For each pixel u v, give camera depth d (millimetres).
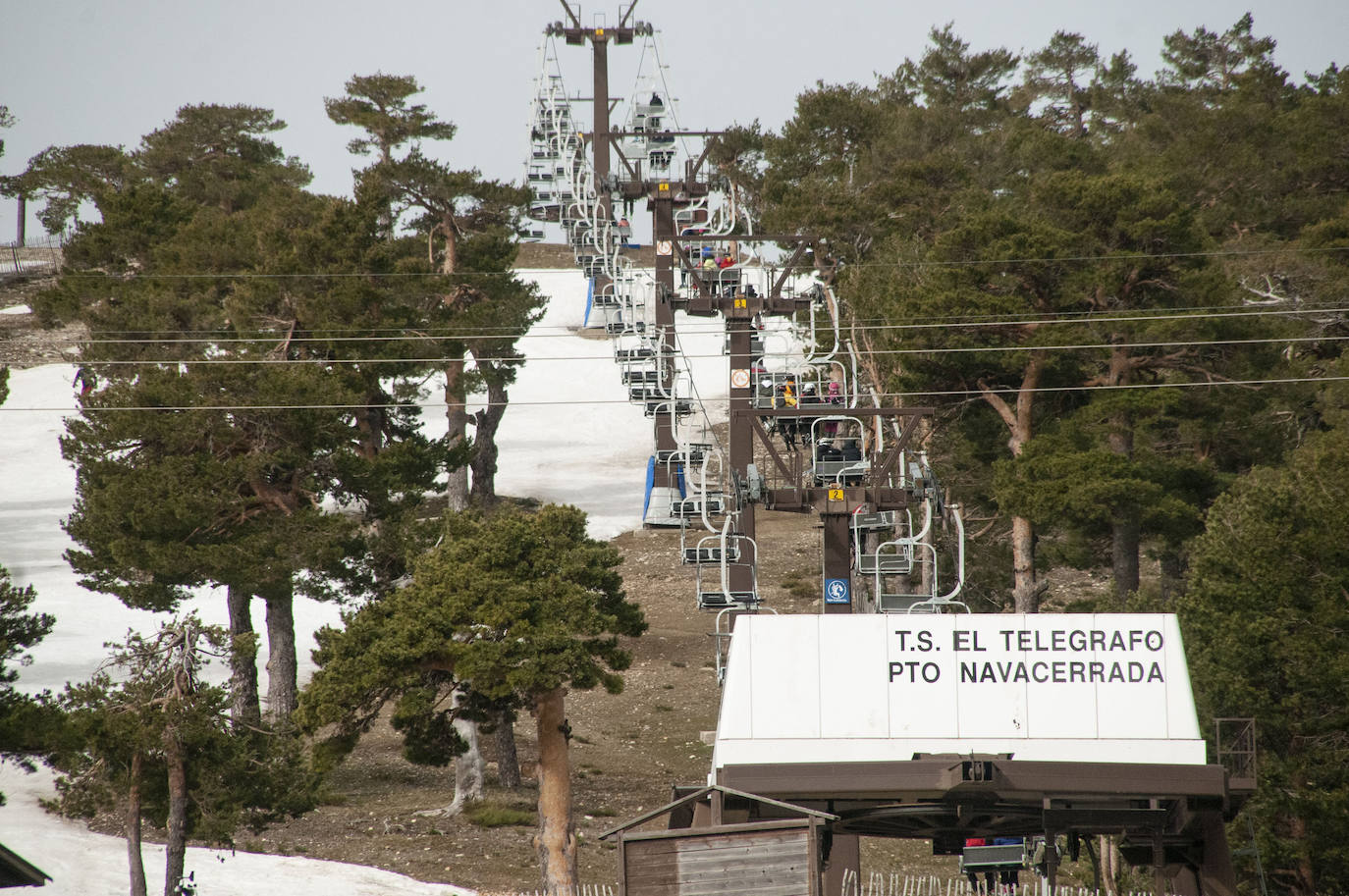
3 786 151000
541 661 125438
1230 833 118188
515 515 140125
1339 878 114000
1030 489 167000
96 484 171500
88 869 126250
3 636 114875
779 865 72875
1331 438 135500
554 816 128875
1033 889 118000
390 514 171625
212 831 112875
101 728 110438
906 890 122312
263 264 197750
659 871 73062
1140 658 88188
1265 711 118562
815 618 89375
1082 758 87250
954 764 85188
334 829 146500
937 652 88750
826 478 129375
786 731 88062
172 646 117938
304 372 170500
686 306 162500
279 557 161375
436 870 134750
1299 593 123750
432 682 134375
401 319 191875
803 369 157500
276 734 123000
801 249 165750
